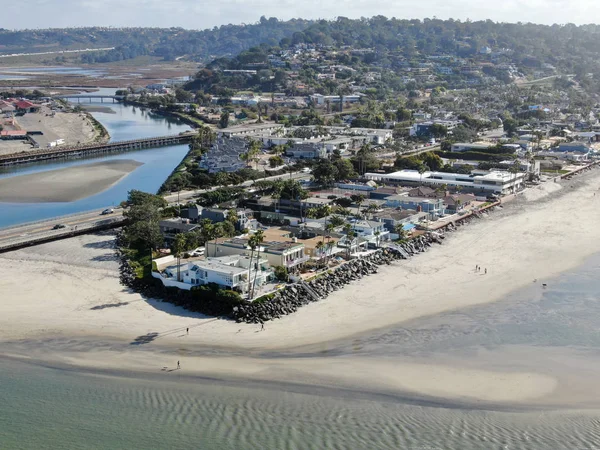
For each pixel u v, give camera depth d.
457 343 124.94
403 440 89.06
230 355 118.69
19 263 169.62
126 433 90.88
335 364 115.31
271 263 157.12
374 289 154.38
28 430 91.56
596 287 156.38
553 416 97.06
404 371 112.88
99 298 145.88
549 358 118.38
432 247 190.50
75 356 117.94
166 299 144.88
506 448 86.94
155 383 107.69
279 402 101.06
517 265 174.00
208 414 96.88
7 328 129.25
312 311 140.12
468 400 102.44
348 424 93.88
